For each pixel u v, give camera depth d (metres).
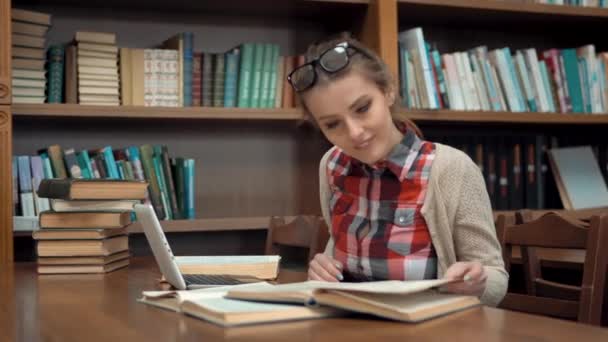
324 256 1.20
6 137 2.31
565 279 2.36
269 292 0.91
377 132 1.13
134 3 2.73
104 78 2.51
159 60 2.58
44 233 1.61
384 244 1.30
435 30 3.19
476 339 0.73
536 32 3.33
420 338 0.74
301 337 0.75
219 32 2.92
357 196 1.36
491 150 2.98
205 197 2.89
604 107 3.01
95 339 0.81
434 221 1.27
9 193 2.32
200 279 1.30
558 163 3.07
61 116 2.49
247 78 2.67
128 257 1.77
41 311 1.06
